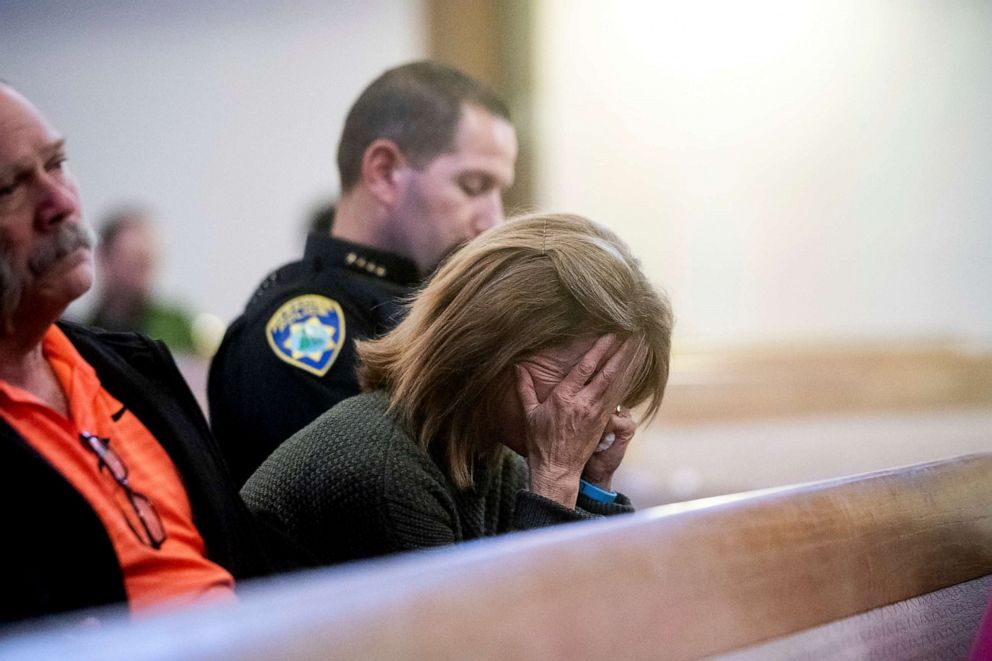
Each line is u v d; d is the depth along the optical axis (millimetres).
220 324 19219
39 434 4125
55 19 20422
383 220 7688
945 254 19859
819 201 19812
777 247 19906
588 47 19359
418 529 5027
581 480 5773
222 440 6859
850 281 19938
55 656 2389
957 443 19688
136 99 20609
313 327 6691
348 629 2717
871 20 19406
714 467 18938
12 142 3998
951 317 20000
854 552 4598
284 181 20688
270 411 6543
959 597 5102
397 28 20125
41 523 3826
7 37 20469
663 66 19484
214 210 20781
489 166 7762
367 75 20312
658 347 5418
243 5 20312
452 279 5246
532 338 5113
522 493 5125
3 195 3979
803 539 4371
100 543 3896
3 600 3697
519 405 5289
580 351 5219
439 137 7602
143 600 4086
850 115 19656
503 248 5234
